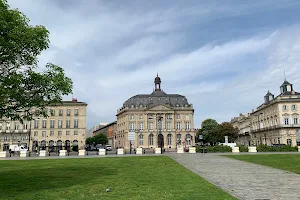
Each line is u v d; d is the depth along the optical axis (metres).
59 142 83.12
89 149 82.94
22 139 82.50
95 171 18.92
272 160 26.31
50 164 25.34
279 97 83.06
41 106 14.15
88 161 28.55
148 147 104.69
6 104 12.64
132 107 108.69
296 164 21.98
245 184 12.93
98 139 142.75
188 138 106.25
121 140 113.94
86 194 10.91
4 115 12.77
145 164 23.98
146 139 105.44
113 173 17.66
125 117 109.44
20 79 12.42
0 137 82.25
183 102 111.38
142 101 111.38
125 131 108.19
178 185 12.59
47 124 83.50
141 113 108.25
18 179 15.33
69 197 10.39
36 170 20.12
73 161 28.88
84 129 84.31
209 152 46.31
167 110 106.56
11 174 17.81
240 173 17.12
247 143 124.12
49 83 13.52
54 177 16.05
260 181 13.82
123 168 20.81
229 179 14.56
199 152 46.94
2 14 12.14
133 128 107.19
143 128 106.94
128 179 14.77
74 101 87.06
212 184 12.82
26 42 12.97
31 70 13.73
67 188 12.26
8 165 25.03
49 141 82.88
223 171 18.23
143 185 12.72
